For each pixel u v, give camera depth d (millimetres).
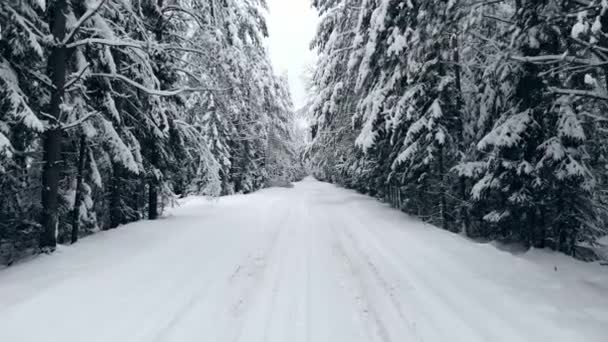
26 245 8188
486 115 11469
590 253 10484
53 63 7504
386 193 19609
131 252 7609
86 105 8492
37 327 4258
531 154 9172
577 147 8906
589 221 9656
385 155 15875
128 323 4523
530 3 8719
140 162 9992
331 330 4461
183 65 13523
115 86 9922
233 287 6023
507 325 4371
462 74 13328
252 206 17859
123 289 5559
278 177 42469
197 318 4773
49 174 7371
